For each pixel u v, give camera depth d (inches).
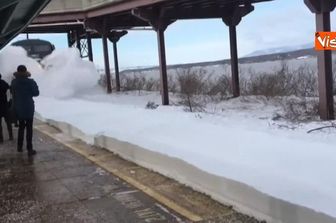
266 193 200.2
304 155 249.4
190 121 405.7
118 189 271.3
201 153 279.7
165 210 228.7
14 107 392.5
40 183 297.4
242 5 694.5
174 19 666.2
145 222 214.4
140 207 235.9
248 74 923.4
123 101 773.3
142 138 349.1
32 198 264.7
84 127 454.9
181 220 213.6
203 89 734.5
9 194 275.7
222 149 285.7
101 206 242.1
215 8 693.9
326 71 425.7
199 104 595.8
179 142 320.2
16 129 559.8
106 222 218.1
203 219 212.4
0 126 467.8
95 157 365.1
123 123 437.4
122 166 328.2
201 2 634.2
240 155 265.6
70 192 271.9
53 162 358.0
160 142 325.1
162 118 441.7
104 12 826.2
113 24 932.0
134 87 1005.8
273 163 241.0
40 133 510.3
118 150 362.6
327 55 426.6
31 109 393.4
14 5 358.9
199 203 235.3
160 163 296.7
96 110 568.7
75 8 912.3
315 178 209.3
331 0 428.5
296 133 344.5
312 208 176.2
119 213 229.1
